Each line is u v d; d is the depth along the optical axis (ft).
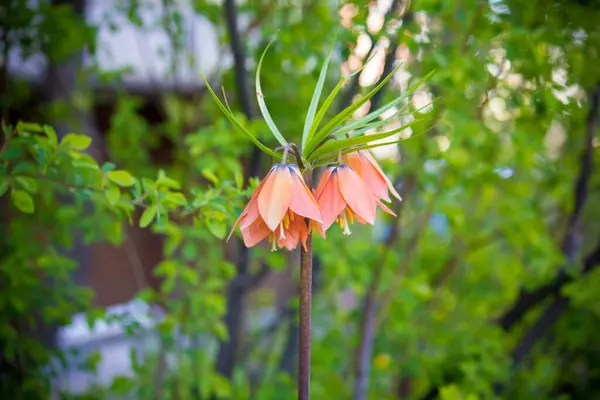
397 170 9.95
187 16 12.50
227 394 10.50
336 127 4.78
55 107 12.10
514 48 8.14
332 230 10.21
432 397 11.78
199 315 10.30
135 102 12.26
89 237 9.19
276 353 13.61
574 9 8.02
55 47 10.59
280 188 4.50
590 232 14.67
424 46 8.77
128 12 11.13
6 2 10.09
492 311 13.97
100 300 21.63
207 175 7.11
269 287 15.64
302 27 10.57
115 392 10.66
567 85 8.55
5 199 10.09
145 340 12.23
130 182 6.47
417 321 12.79
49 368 11.25
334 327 11.82
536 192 12.43
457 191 10.63
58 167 7.71
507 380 11.34
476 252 12.74
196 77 13.34
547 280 11.56
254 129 9.30
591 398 12.82
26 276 8.97
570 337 11.81
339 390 12.32
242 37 10.91
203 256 10.46
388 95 9.43
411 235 12.39
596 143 11.27
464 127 9.26
